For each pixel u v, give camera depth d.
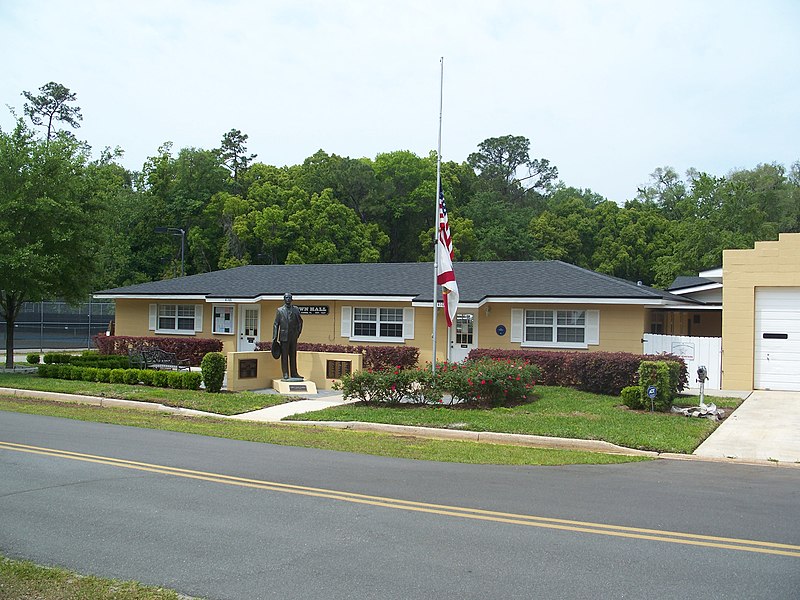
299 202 51.19
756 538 7.10
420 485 9.43
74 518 7.65
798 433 13.80
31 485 9.17
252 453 11.79
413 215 61.69
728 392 19.58
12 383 21.52
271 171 60.62
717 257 45.16
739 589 5.68
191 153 57.62
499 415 15.53
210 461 10.99
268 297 27.70
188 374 20.67
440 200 17.94
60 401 18.84
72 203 24.66
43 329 42.62
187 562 6.27
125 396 18.83
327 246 49.97
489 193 65.62
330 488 9.18
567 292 23.22
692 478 10.16
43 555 6.45
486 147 90.38
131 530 7.22
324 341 27.14
